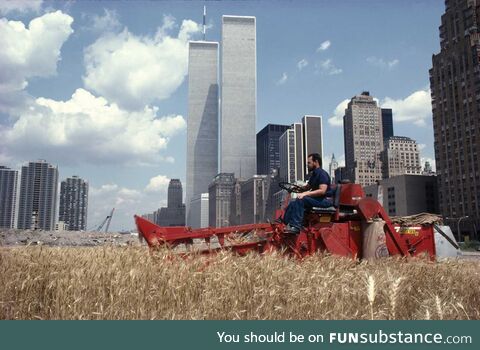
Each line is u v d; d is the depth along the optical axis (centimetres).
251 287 578
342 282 616
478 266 843
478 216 13412
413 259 859
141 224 857
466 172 14088
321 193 927
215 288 589
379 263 806
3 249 729
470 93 14062
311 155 992
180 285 587
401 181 16288
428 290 657
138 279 593
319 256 775
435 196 16338
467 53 14238
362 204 930
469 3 14412
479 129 13600
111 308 538
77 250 788
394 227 1039
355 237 934
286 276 612
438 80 15650
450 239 1098
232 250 877
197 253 804
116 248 771
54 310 569
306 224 962
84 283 581
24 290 601
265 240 902
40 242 796
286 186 1062
